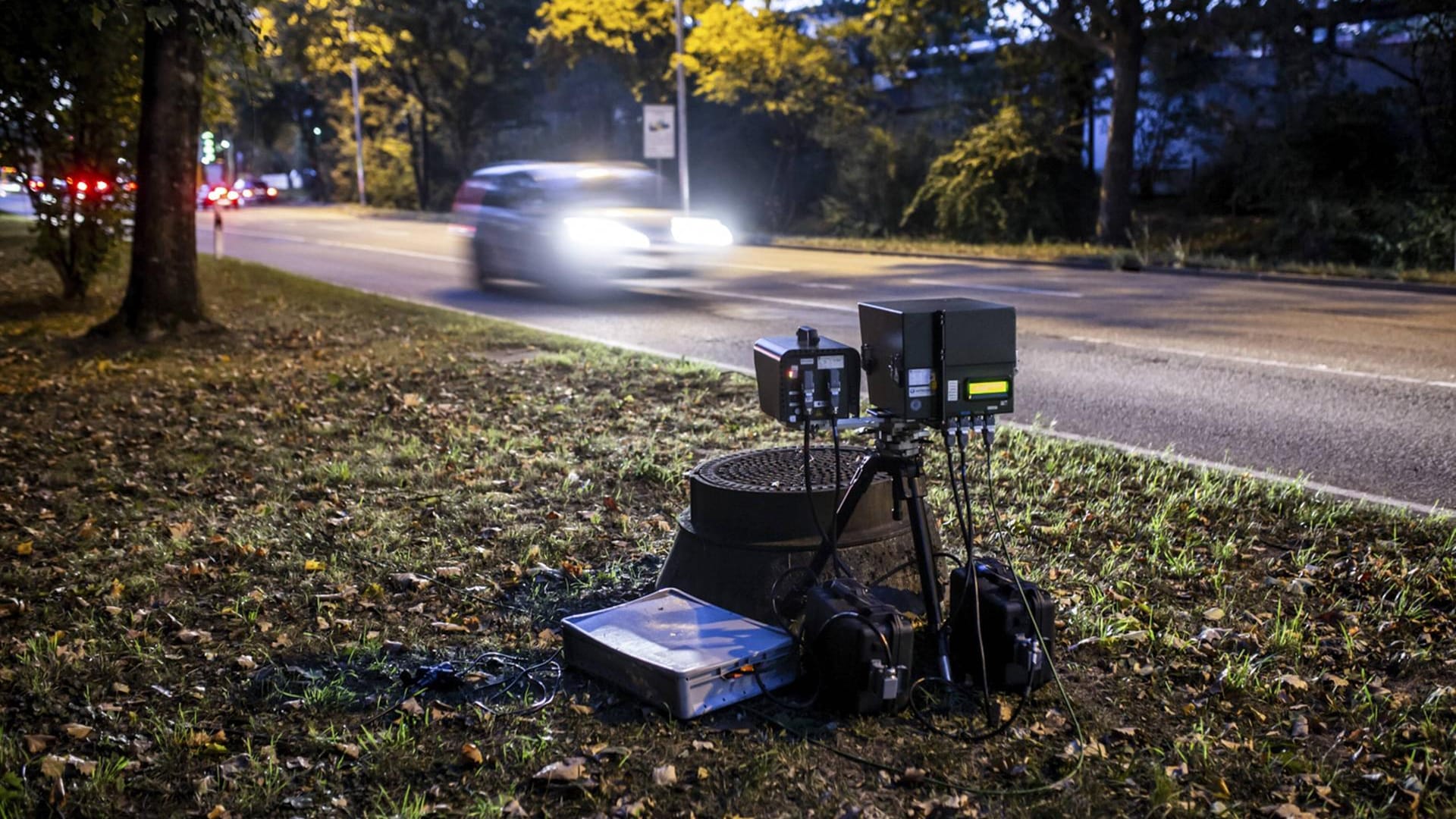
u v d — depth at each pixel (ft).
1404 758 11.69
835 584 13.43
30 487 23.24
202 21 28.58
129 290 43.86
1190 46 89.81
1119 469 22.44
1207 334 41.86
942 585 15.80
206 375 35.83
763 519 14.78
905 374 12.62
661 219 57.06
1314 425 26.71
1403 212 72.90
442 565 17.98
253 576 17.69
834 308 50.80
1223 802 10.98
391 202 194.80
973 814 10.89
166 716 13.28
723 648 13.38
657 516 20.15
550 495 21.45
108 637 15.48
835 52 116.98
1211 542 18.20
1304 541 18.26
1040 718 12.70
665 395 30.40
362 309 51.24
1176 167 103.81
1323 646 14.33
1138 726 12.46
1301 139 81.76
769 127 136.87
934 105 121.08
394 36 156.87
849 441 24.17
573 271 55.72
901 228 110.42
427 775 11.82
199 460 24.94
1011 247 89.40
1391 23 83.71
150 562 18.37
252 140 252.01
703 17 114.83
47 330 46.85
